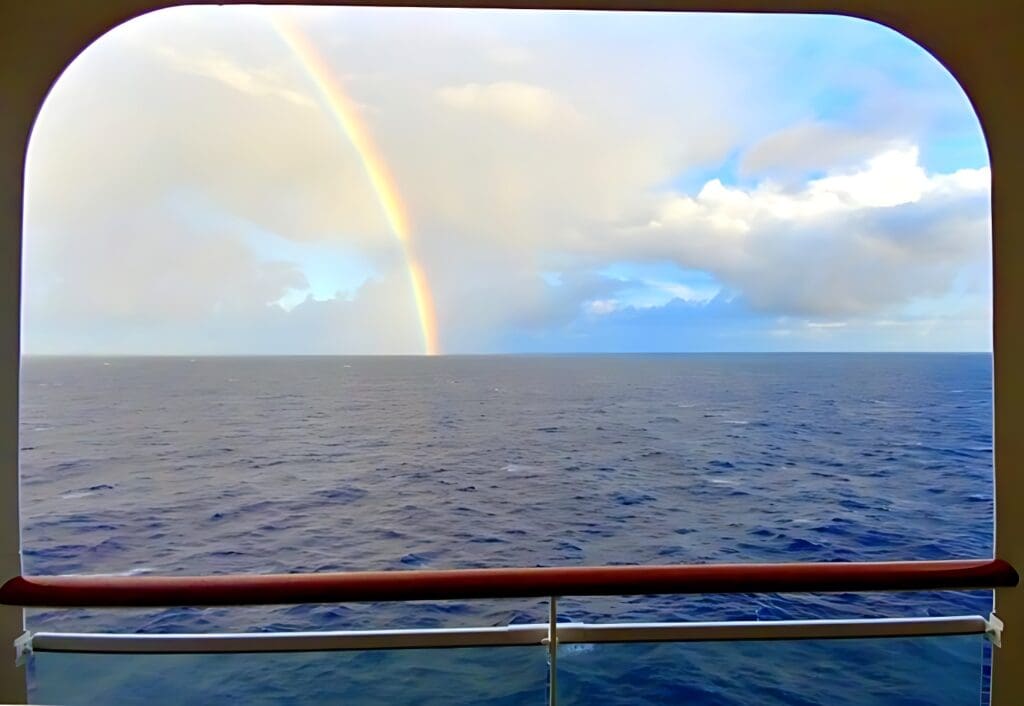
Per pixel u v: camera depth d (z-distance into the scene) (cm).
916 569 138
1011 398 155
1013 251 155
